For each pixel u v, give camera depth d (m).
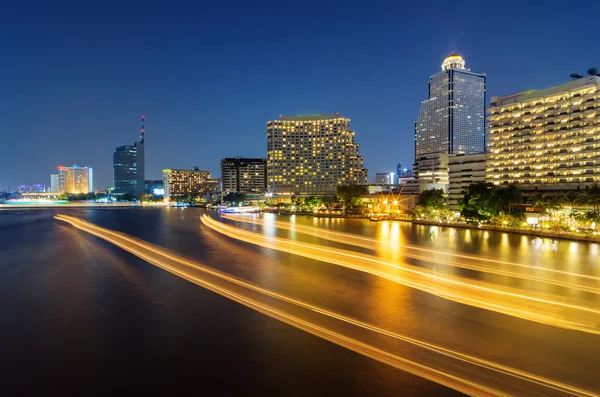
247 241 90.81
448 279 48.47
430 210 145.75
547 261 61.66
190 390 22.58
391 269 55.00
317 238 95.38
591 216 90.31
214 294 42.19
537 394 21.62
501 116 155.75
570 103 134.38
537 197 116.00
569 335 29.95
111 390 22.58
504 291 42.66
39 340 29.72
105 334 30.81
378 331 31.06
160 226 137.00
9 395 22.05
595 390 22.05
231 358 26.48
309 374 24.20
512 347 27.86
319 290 43.62
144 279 49.62
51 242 89.75
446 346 28.06
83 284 46.97
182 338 29.94
